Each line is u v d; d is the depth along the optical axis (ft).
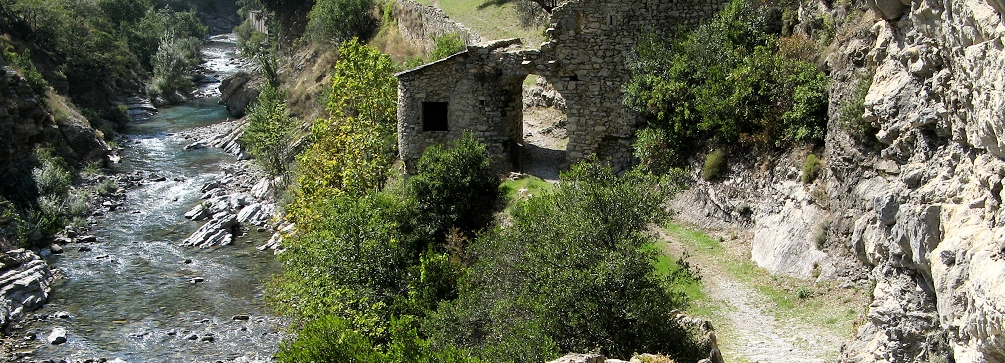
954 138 57.11
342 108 181.06
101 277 150.71
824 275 92.73
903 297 61.41
